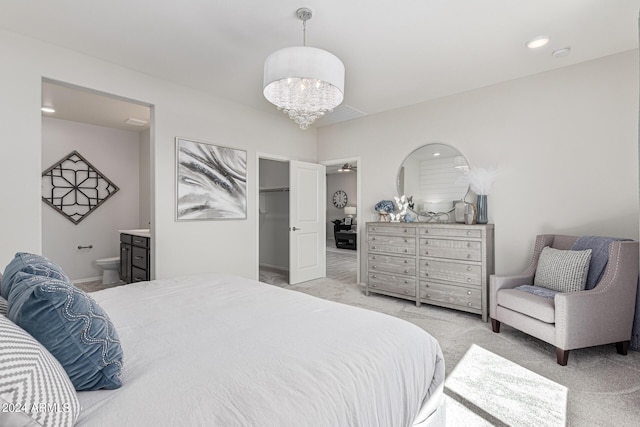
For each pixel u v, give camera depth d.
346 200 10.59
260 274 5.61
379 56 2.88
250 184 4.30
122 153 5.31
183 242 3.59
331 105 2.50
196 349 1.09
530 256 3.28
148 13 2.27
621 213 2.81
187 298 1.71
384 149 4.49
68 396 0.69
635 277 2.40
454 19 2.33
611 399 1.80
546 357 2.34
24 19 2.33
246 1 2.13
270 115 4.59
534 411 1.69
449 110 3.87
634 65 2.76
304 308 1.55
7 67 2.47
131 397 0.80
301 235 4.96
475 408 1.72
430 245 3.54
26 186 2.54
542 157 3.21
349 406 0.88
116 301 1.65
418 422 1.19
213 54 2.87
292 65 1.98
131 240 4.22
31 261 1.21
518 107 3.36
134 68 3.14
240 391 0.84
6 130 2.46
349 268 6.36
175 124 3.52
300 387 0.87
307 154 5.19
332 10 2.22
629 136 2.78
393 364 1.10
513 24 2.39
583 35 2.55
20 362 0.61
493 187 3.52
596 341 2.27
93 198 4.99
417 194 4.14
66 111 4.32
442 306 3.49
